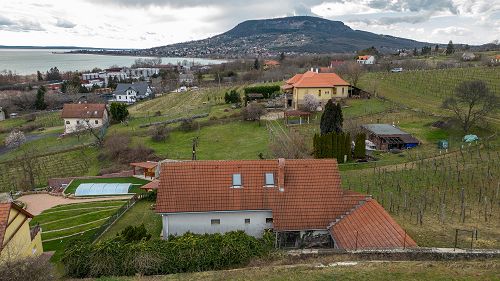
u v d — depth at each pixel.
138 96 139.88
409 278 18.83
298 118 71.81
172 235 27.42
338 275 19.44
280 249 26.14
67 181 55.25
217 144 65.19
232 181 29.83
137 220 36.03
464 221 27.64
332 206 28.89
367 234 24.55
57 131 97.00
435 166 40.25
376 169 43.25
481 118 55.09
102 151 69.44
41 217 40.56
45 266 21.19
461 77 93.25
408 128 59.47
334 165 30.95
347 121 62.16
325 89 77.88
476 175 36.91
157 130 71.88
